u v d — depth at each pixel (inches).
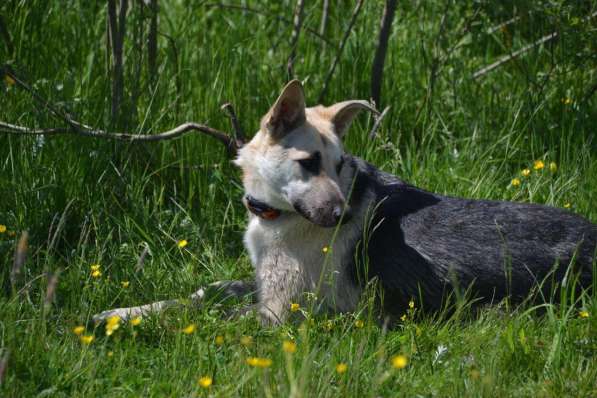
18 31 347.9
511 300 246.7
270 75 364.5
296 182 246.8
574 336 228.8
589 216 301.9
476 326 234.4
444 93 377.4
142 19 323.3
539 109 354.9
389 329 258.4
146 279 270.5
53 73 351.3
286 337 230.5
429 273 250.2
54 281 210.7
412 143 345.1
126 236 291.6
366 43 394.3
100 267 269.7
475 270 247.9
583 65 369.1
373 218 258.4
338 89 370.6
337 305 257.1
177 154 327.3
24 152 294.8
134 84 319.6
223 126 336.5
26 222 283.6
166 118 331.3
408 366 219.1
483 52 419.8
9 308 225.0
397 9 420.8
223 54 362.9
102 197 295.3
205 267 289.7
